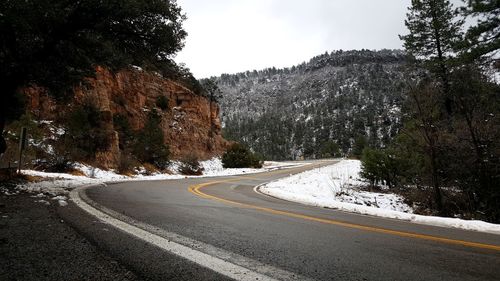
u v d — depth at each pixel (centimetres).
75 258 320
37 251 337
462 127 1814
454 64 1997
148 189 1282
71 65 1102
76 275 276
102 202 759
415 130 1966
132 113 3256
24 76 1058
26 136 1223
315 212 853
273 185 2102
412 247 449
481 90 1819
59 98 1234
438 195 1830
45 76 1045
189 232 470
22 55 968
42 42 1005
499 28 1975
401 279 303
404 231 599
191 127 4194
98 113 2378
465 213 1744
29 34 918
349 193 2269
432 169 1906
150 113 3488
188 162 3359
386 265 347
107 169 2314
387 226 661
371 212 947
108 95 2998
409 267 345
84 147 2211
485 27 1970
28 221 481
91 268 294
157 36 1152
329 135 17838
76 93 2464
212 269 305
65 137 2094
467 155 1769
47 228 442
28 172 1412
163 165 3073
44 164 1903
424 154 1984
